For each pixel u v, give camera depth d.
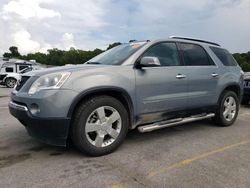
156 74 4.22
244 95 8.20
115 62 4.13
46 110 3.32
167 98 4.38
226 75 5.45
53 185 2.87
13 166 3.37
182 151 3.95
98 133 3.67
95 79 3.60
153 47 4.36
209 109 5.21
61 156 3.71
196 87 4.83
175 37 4.84
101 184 2.89
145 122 4.25
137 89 4.01
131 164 3.44
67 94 3.38
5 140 4.43
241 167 3.36
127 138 4.60
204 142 4.41
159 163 3.48
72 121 3.53
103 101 3.67
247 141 4.49
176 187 2.84
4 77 19.03
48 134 3.43
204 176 3.10
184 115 4.80
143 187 2.83
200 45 5.20
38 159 3.60
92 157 3.67
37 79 3.52
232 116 5.68
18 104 3.66
